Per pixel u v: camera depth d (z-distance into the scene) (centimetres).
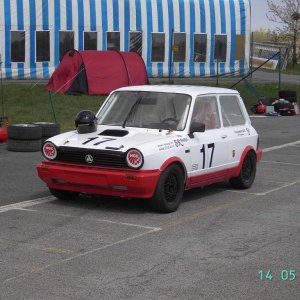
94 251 621
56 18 3192
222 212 820
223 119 939
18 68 3134
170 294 503
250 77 3650
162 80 3319
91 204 846
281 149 1562
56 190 845
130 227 723
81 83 2512
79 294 499
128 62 2592
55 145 808
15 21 3105
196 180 858
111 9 3316
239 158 962
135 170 759
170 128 844
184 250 632
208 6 3569
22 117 2000
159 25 3444
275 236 698
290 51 5825
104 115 896
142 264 581
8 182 1013
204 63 3609
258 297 501
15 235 679
